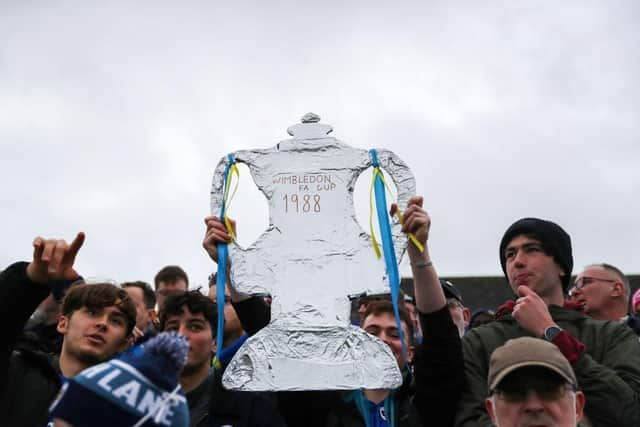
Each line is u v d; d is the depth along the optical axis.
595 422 3.90
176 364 2.86
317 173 4.20
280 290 4.06
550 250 4.48
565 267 4.52
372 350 3.95
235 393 4.54
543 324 4.08
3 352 4.21
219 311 4.04
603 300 5.86
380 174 4.20
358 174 4.21
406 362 4.56
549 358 3.40
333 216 4.14
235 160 4.23
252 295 4.10
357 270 4.07
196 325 4.77
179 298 4.82
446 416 4.14
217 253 4.16
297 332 3.99
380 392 4.50
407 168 4.19
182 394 2.90
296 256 4.10
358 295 4.05
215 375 4.61
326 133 4.25
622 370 4.11
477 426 3.98
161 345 2.85
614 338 4.24
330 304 4.04
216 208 4.19
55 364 4.87
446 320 4.19
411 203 4.12
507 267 4.58
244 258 4.12
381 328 4.73
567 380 3.38
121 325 4.66
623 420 3.86
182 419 2.84
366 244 4.11
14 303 4.13
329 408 4.28
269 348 3.96
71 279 4.13
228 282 4.43
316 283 4.06
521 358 3.41
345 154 4.21
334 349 3.96
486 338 4.34
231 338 5.49
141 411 2.76
